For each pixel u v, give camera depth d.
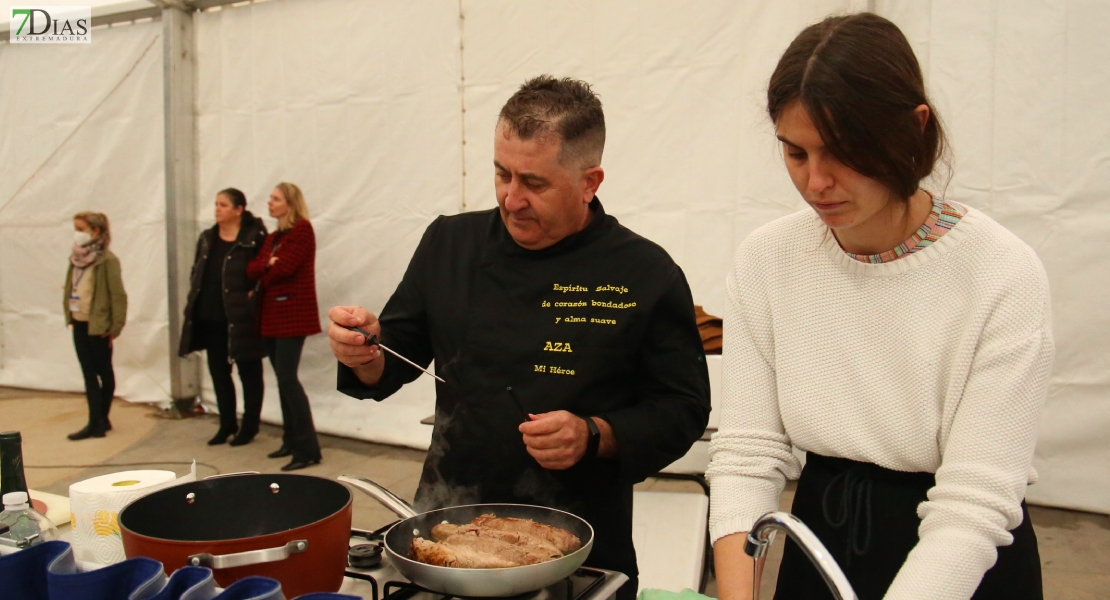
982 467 0.90
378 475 4.11
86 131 5.48
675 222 3.87
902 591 0.88
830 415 1.07
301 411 4.25
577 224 1.45
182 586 0.82
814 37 0.88
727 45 3.71
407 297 1.60
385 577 1.13
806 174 0.90
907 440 1.02
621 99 3.92
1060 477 3.40
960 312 0.98
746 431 1.14
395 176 4.54
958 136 3.36
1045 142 3.24
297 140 4.79
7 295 6.07
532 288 1.46
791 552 1.14
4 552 1.12
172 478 1.23
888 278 1.02
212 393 5.38
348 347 1.35
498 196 1.39
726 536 1.05
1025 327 0.92
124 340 5.53
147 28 5.17
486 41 4.21
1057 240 3.27
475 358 1.47
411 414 4.63
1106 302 3.22
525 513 1.24
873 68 0.82
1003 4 3.25
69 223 5.69
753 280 1.16
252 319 4.44
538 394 1.42
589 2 3.95
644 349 1.43
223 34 4.95
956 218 1.00
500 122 1.36
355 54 4.57
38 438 4.86
